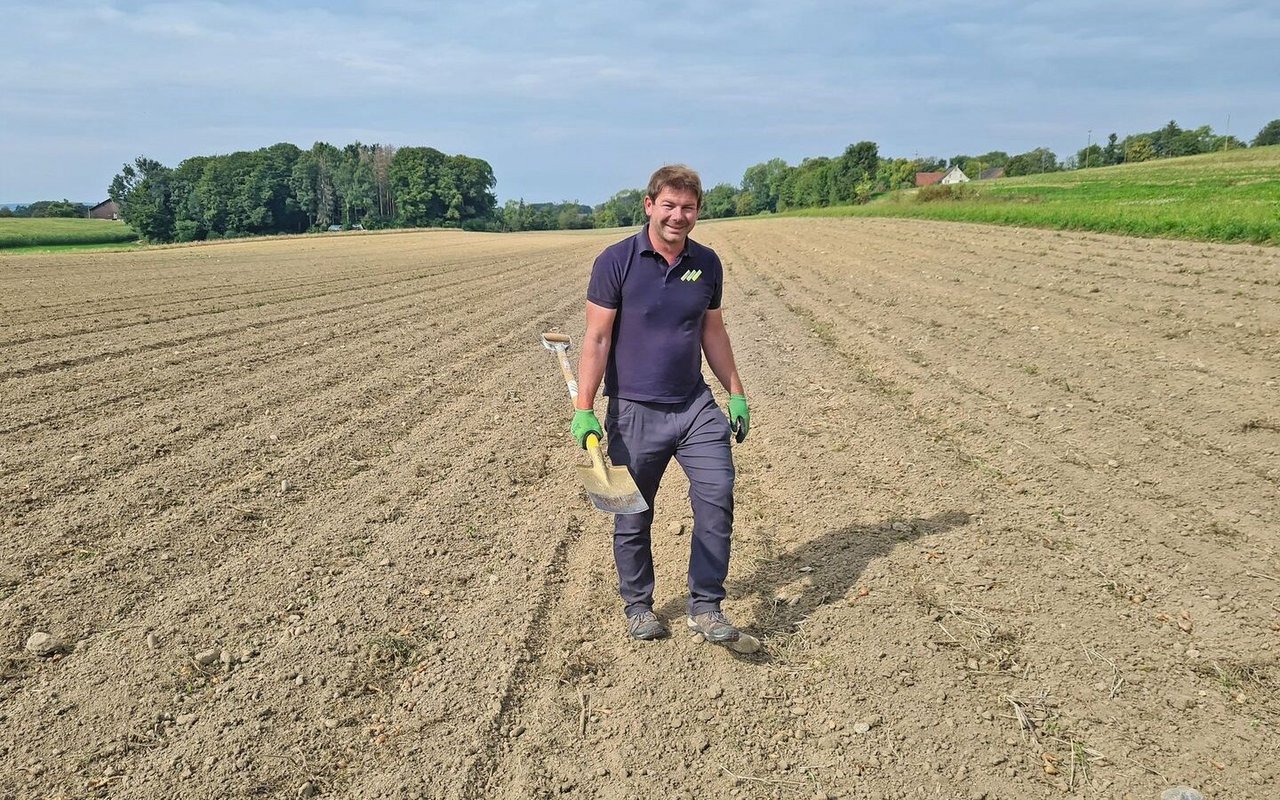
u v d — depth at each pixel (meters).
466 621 3.97
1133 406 6.73
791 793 2.88
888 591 4.14
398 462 6.24
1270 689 3.30
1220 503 4.88
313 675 3.51
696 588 3.68
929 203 47.41
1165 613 3.84
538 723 3.25
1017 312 11.16
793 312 13.16
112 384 8.38
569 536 4.98
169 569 4.42
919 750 3.06
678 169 3.41
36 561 4.45
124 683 3.43
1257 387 6.89
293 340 11.26
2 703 3.30
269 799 2.82
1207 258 14.39
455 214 116.06
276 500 5.41
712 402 3.74
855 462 5.98
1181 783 2.85
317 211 111.50
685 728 3.22
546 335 4.18
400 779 2.91
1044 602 3.98
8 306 14.12
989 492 5.28
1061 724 3.17
